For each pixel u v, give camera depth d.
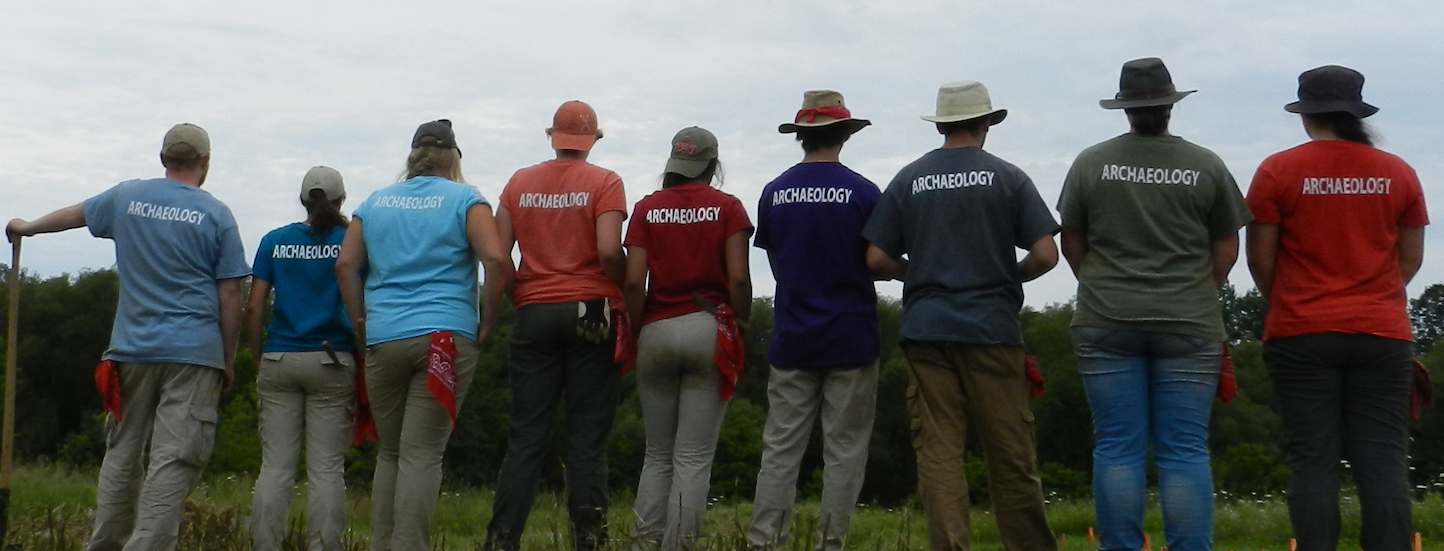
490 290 5.73
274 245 6.46
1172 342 4.83
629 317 6.07
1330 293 4.90
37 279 44.03
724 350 5.86
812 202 5.63
